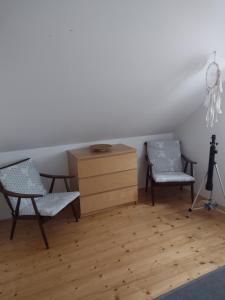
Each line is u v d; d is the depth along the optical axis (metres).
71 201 2.75
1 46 1.75
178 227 2.77
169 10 1.86
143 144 3.90
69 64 2.07
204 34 2.20
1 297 1.86
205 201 3.41
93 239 2.59
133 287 1.91
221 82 2.80
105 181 3.10
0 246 2.53
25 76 2.05
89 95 2.53
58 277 2.05
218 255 2.26
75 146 3.41
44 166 3.28
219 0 1.90
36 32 1.72
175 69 2.53
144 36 2.02
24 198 2.58
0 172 2.61
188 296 1.25
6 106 2.31
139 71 2.40
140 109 3.09
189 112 3.54
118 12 1.76
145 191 3.89
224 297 1.24
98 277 2.04
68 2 1.60
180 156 3.74
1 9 1.52
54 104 2.50
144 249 2.39
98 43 1.96
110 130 3.38
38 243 2.56
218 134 3.19
